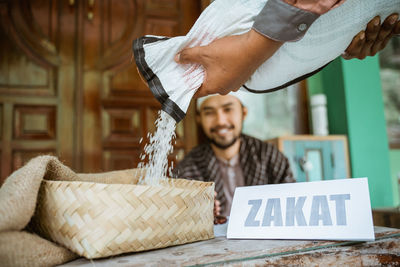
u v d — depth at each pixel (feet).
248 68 1.61
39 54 5.30
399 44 6.91
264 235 1.71
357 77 6.00
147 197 1.47
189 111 5.82
